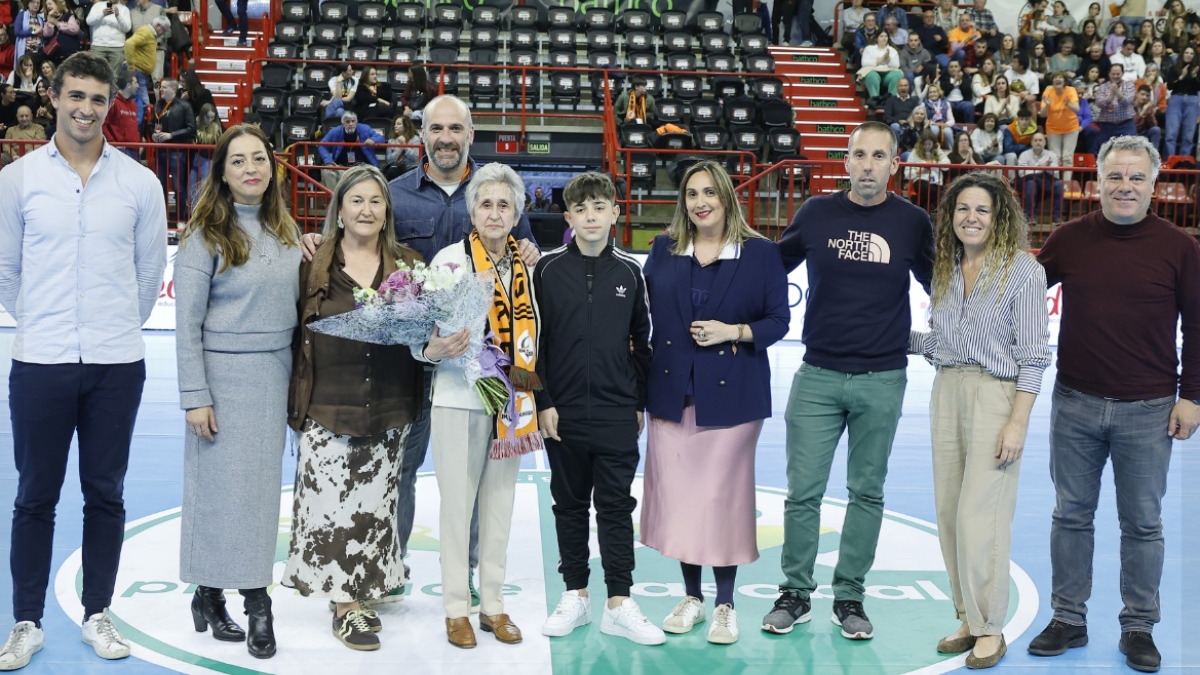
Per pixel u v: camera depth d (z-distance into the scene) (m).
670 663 3.43
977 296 3.48
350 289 3.49
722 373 3.63
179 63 14.05
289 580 3.53
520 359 3.51
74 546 4.48
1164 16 16.28
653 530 3.74
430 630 3.68
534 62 15.16
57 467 3.36
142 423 7.15
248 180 3.36
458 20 15.82
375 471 3.52
